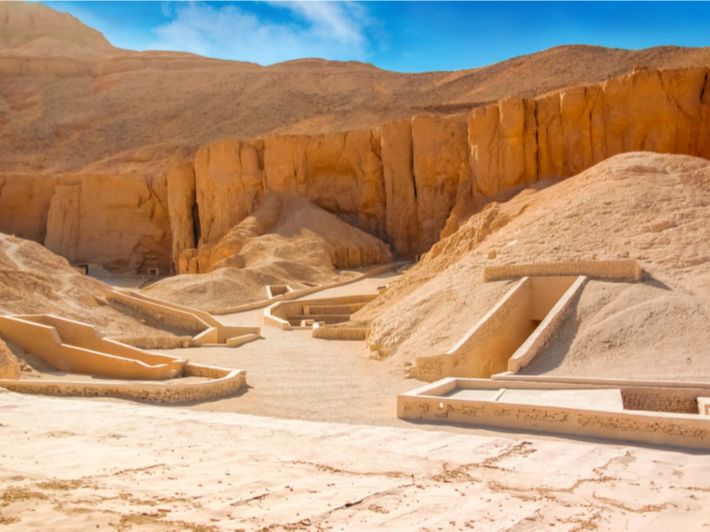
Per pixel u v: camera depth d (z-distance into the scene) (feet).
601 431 37.93
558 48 288.92
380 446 31.71
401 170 152.35
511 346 64.03
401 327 72.79
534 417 40.60
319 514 21.27
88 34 411.75
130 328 87.66
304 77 318.86
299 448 30.86
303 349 79.71
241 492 23.35
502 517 21.47
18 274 85.46
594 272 65.72
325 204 163.22
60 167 260.21
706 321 55.26
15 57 329.93
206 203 166.91
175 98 306.96
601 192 84.07
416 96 286.25
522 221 87.66
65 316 81.66
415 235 150.82
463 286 74.02
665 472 27.86
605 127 120.47
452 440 33.24
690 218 74.54
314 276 137.59
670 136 116.47
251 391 57.36
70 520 19.61
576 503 23.30
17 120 293.02
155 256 187.93
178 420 37.22
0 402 41.45
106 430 33.63
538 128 125.90
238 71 334.44
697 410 44.34
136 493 22.72
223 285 125.29
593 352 55.01
